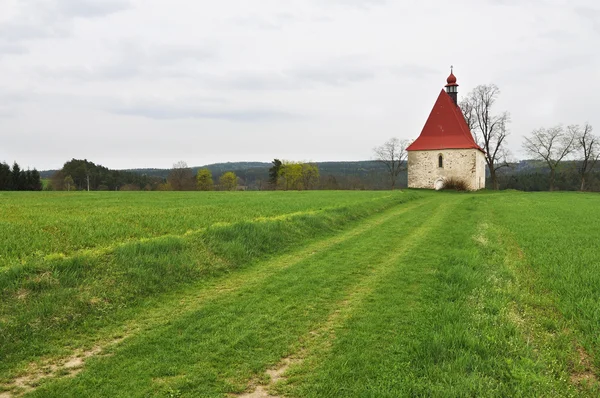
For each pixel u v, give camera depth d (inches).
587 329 268.8
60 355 249.8
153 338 271.7
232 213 849.5
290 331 282.7
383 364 235.1
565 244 573.0
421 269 448.1
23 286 314.2
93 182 4320.9
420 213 1027.3
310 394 207.0
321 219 749.9
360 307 328.5
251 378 223.9
